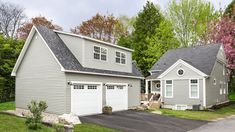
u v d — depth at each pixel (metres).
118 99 23.42
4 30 45.19
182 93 29.00
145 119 19.06
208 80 28.81
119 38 49.72
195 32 42.66
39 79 20.00
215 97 31.16
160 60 36.09
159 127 16.36
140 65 46.38
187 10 43.12
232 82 45.25
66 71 17.81
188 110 26.97
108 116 19.52
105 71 21.98
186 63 28.81
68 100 18.05
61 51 19.69
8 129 11.51
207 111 26.09
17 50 32.03
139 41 48.31
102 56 22.19
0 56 30.34
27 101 20.94
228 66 36.47
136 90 26.28
